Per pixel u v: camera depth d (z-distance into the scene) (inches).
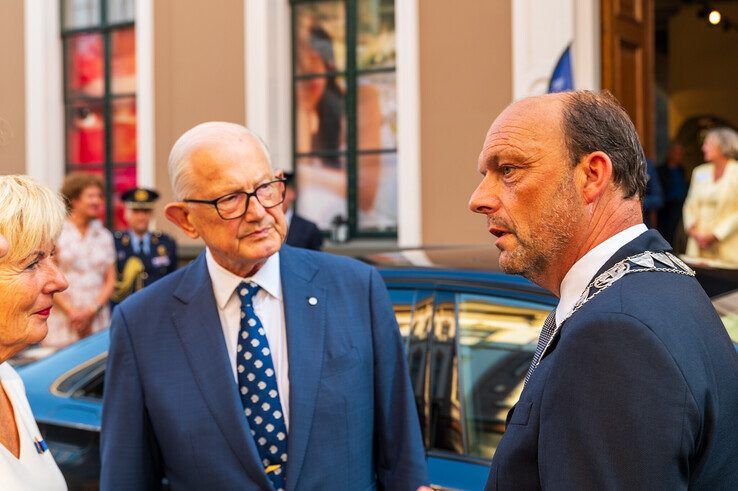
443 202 266.7
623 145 54.4
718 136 245.1
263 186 79.3
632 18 260.7
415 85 269.0
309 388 80.4
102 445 82.7
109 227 343.0
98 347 128.0
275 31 299.0
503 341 101.4
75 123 349.4
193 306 83.1
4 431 67.5
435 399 103.8
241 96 301.4
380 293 87.6
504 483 53.9
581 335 49.5
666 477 46.5
